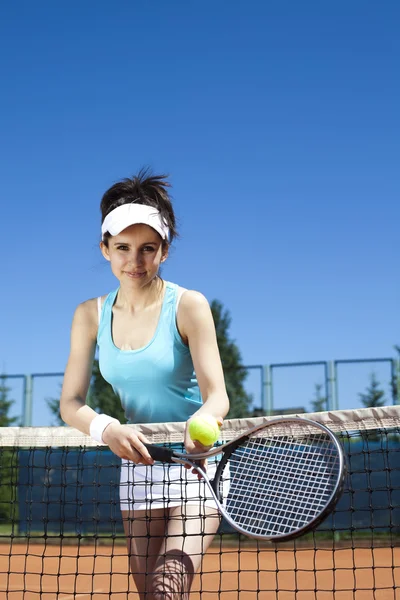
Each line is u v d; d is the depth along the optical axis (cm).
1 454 360
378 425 258
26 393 1376
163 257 265
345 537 1188
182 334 255
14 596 680
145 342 257
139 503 262
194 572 245
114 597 684
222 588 726
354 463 1212
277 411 1298
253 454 246
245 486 245
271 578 801
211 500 254
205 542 251
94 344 276
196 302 251
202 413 233
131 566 260
